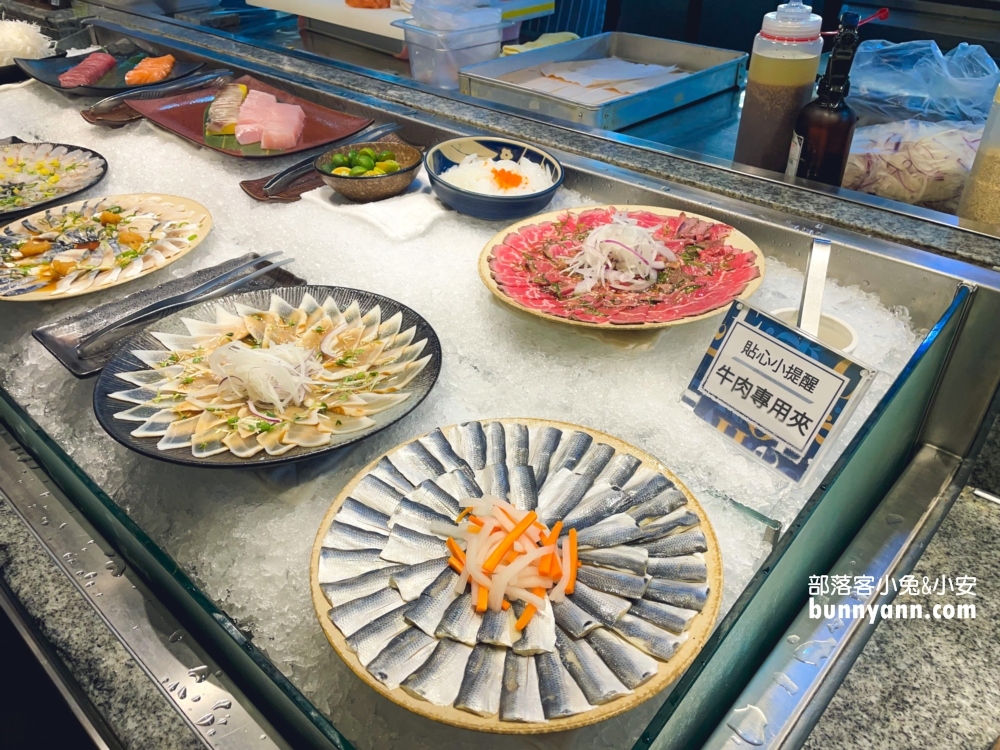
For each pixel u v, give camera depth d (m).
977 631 1.09
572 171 1.67
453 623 0.75
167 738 0.84
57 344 1.23
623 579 0.78
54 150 1.99
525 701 0.68
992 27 2.13
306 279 1.48
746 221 1.43
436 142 1.92
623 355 1.24
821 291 1.08
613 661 0.71
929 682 1.03
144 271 1.45
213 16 2.91
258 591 0.92
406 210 1.63
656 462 0.94
